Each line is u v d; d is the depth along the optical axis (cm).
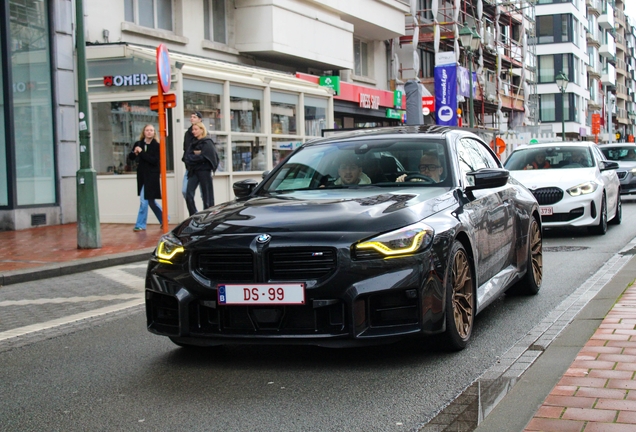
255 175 1892
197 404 465
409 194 591
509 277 714
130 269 1117
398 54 3534
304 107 2145
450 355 559
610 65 10031
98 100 1712
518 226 756
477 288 612
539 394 433
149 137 1523
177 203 1659
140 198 1539
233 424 426
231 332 521
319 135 2233
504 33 5294
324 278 503
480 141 789
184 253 533
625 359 493
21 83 1634
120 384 518
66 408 468
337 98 2662
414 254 511
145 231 1528
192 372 542
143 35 1989
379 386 489
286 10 2375
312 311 508
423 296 511
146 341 652
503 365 520
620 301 690
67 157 1736
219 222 551
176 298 530
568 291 820
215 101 1755
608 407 399
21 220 1617
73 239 1408
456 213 583
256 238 514
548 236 1419
